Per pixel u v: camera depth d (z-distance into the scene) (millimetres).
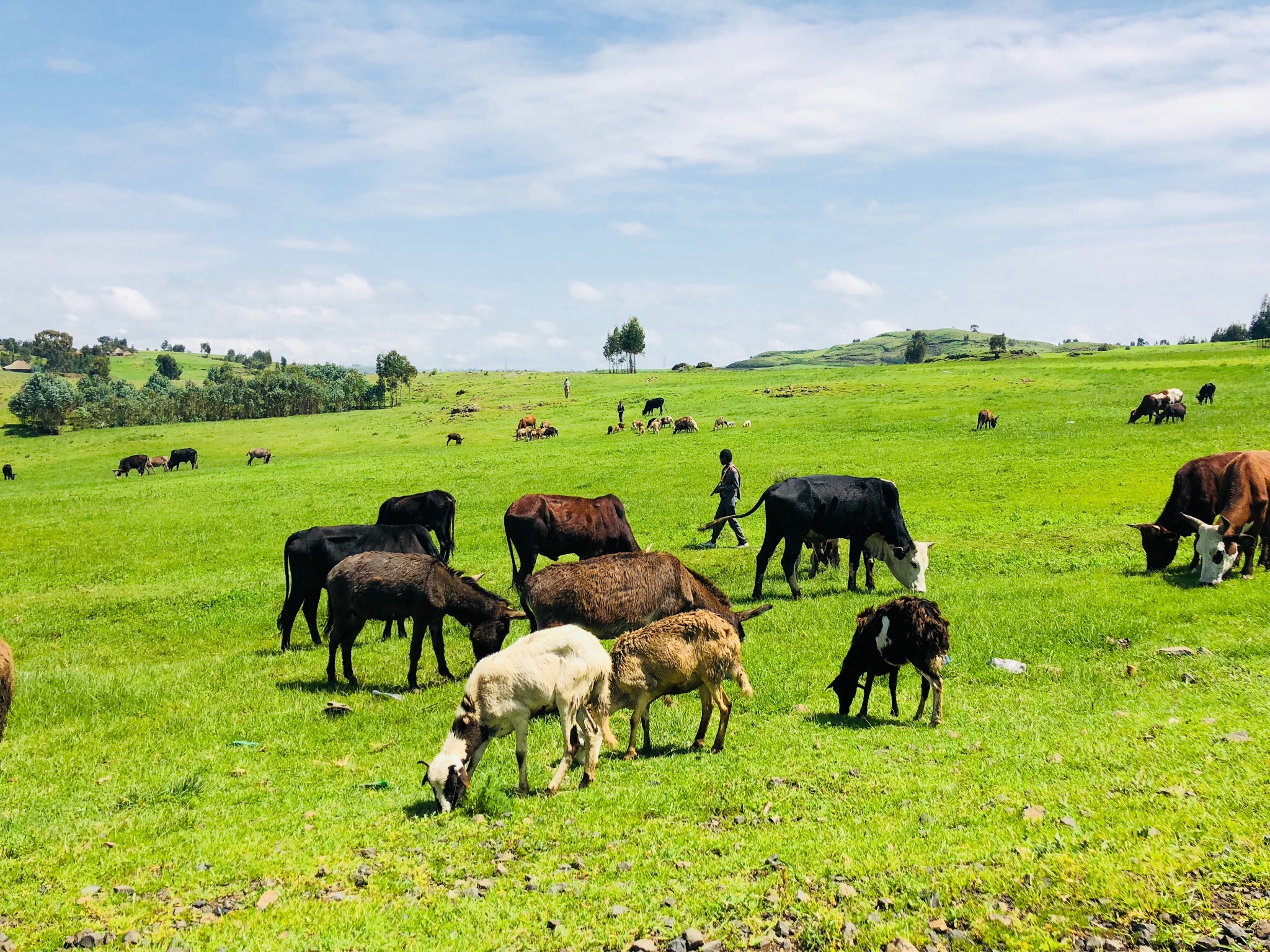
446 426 73250
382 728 11305
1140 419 45781
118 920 5969
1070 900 5387
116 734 11352
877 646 10422
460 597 13328
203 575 25406
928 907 5496
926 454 39031
